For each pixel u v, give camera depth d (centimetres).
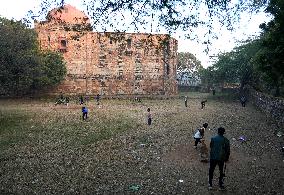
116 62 5291
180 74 8412
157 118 2909
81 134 2098
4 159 1439
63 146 1733
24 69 3056
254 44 4259
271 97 2966
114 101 4603
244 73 4881
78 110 3469
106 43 5219
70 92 5156
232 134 2081
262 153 1551
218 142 1033
